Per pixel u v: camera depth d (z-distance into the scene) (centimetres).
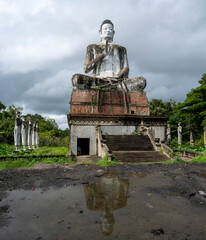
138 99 2112
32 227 331
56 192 521
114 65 2484
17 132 1534
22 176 700
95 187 567
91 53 2505
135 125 1695
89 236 300
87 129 1609
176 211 395
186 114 2581
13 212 393
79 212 390
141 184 600
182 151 1645
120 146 1412
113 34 2612
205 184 603
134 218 362
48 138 3609
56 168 843
